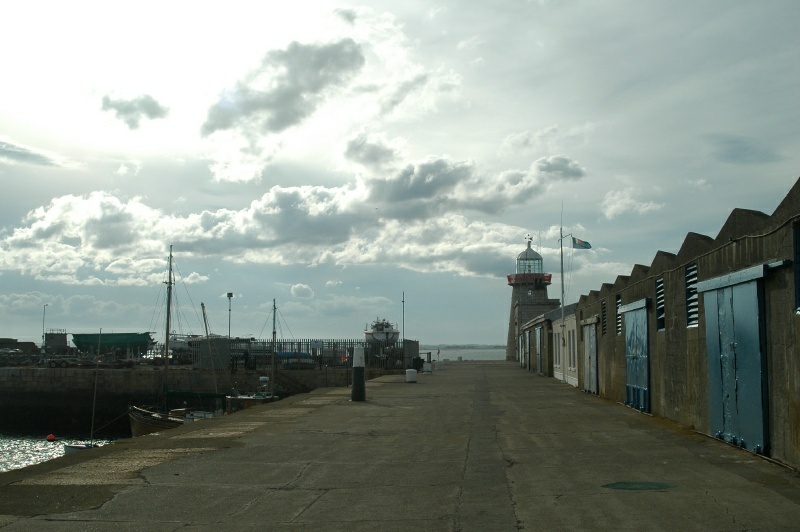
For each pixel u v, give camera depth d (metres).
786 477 9.52
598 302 25.33
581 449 12.65
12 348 88.19
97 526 7.93
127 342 77.75
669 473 10.12
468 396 26.30
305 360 56.19
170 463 11.69
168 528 7.82
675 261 15.85
